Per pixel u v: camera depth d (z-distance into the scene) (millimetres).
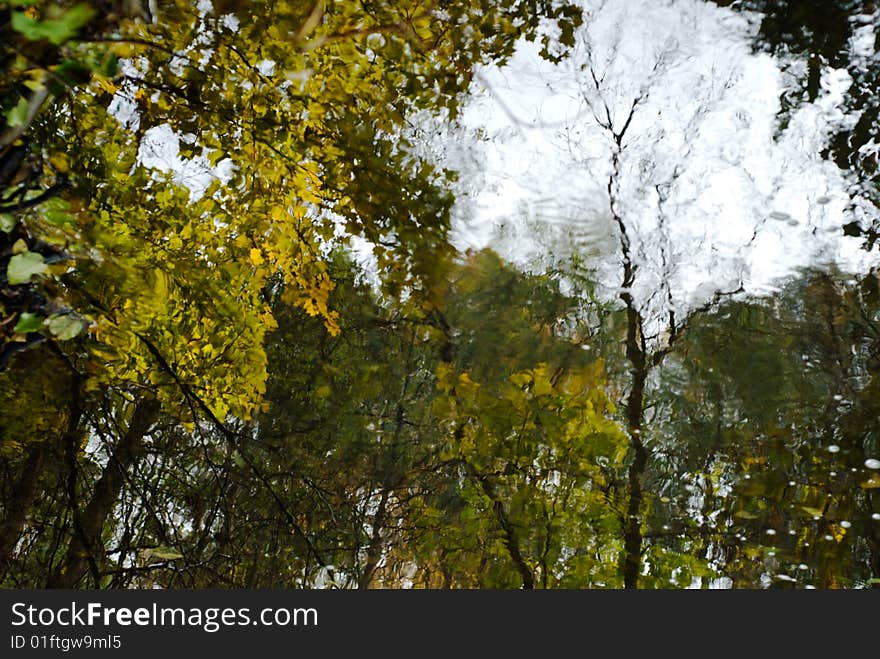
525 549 5477
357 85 3875
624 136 8125
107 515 5715
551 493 5535
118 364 4035
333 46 3699
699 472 6574
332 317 4426
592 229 7805
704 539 6004
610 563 5504
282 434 7676
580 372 6109
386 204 4059
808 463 6254
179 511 6145
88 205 3352
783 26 6461
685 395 7367
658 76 7980
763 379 6879
